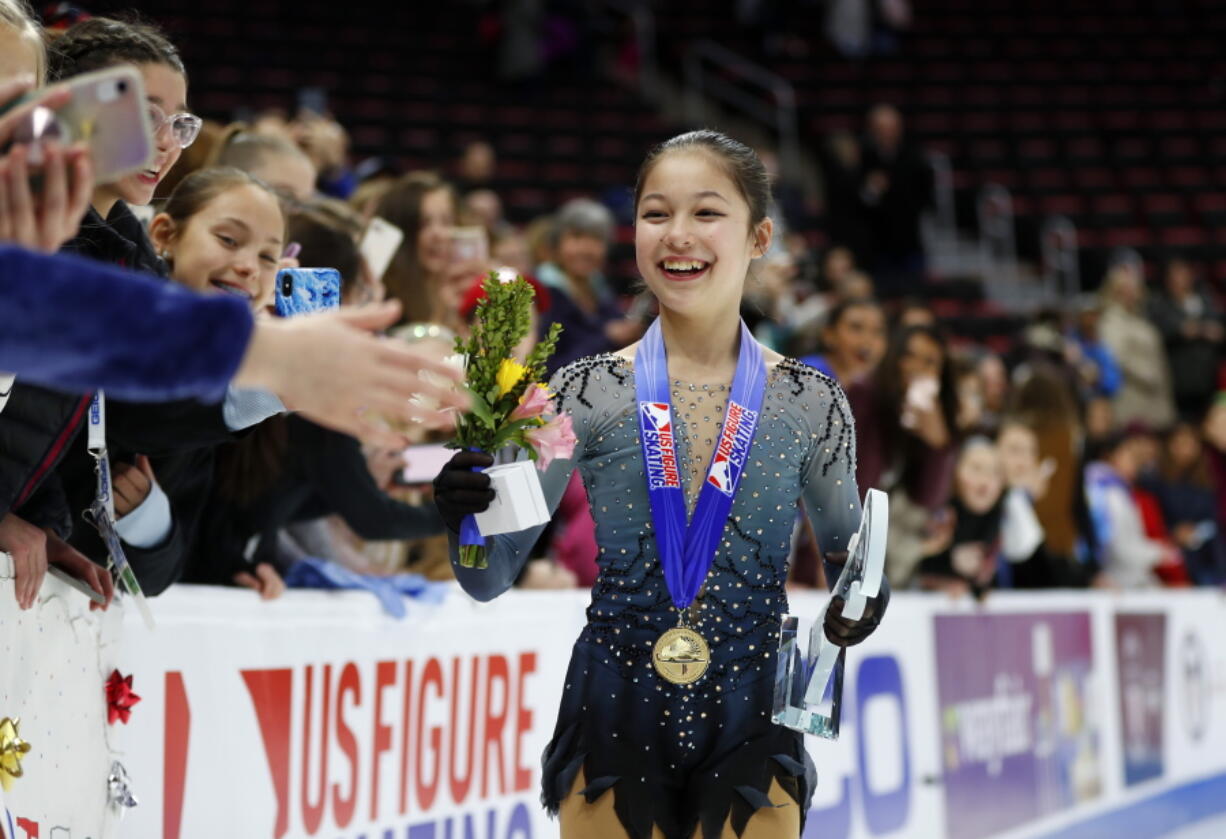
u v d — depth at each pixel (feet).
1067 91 71.56
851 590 10.51
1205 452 36.55
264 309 13.05
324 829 13.98
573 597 18.43
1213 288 61.26
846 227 56.03
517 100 62.23
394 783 15.01
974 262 62.28
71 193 7.02
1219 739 32.40
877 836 21.62
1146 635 29.73
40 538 9.72
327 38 62.18
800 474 11.53
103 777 10.66
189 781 12.42
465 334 18.29
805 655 10.83
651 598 11.10
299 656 13.71
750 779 10.96
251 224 12.76
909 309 26.84
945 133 67.87
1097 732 27.84
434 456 15.42
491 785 16.65
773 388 11.53
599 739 11.00
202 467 12.89
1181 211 65.21
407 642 15.19
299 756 13.67
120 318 6.59
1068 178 66.54
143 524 11.55
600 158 59.11
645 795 10.93
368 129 56.70
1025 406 28.53
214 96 54.80
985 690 24.52
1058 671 26.73
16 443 9.59
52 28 13.76
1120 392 45.91
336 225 15.49
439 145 57.57
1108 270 59.93
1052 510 28.09
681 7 73.36
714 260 11.21
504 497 10.07
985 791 24.36
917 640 22.81
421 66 62.54
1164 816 29.94
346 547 16.42
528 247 27.94
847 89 69.87
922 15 75.92
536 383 10.43
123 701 11.04
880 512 10.46
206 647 12.63
